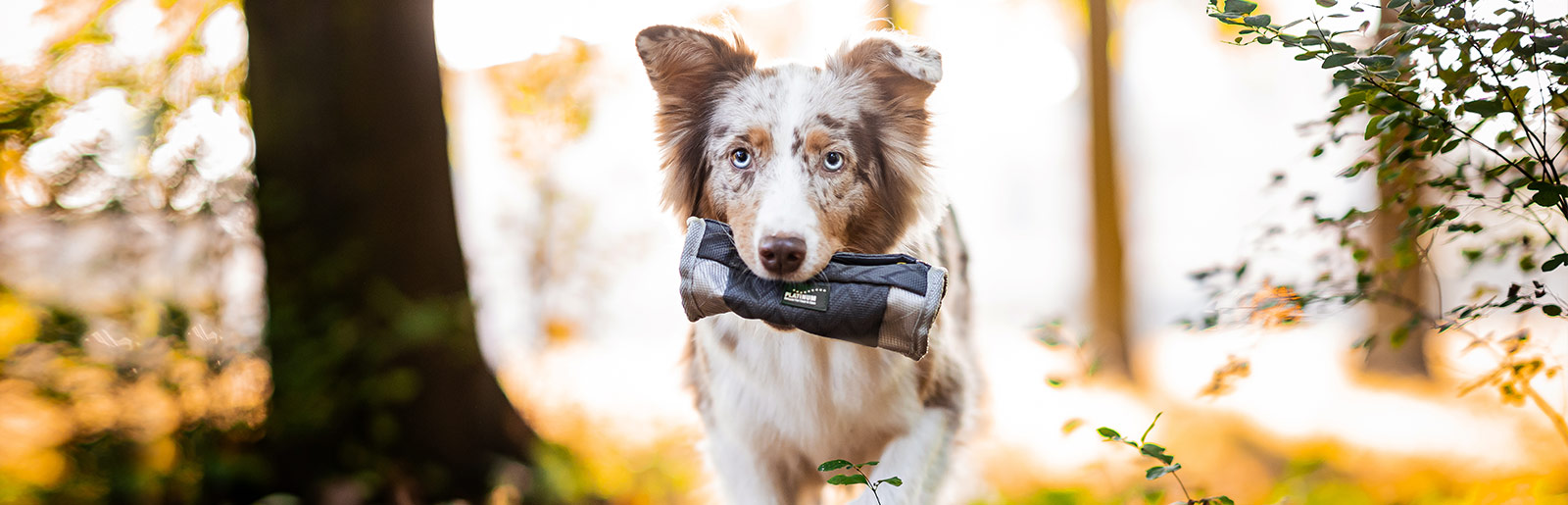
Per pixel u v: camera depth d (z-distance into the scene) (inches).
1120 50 411.5
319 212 145.3
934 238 138.9
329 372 141.7
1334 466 196.9
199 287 136.6
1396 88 80.4
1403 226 95.1
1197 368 418.9
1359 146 110.5
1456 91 80.2
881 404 119.2
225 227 139.6
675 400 265.9
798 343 117.3
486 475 156.1
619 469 180.1
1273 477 205.8
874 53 115.9
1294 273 106.3
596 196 307.9
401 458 149.8
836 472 127.5
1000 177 892.6
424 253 152.6
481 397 161.0
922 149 122.3
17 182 132.5
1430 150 83.7
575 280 313.9
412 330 138.5
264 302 146.1
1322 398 329.7
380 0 146.8
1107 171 397.4
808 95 112.8
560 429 211.6
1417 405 309.6
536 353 249.9
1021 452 217.8
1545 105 81.7
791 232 99.3
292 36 144.6
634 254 313.6
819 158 111.1
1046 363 369.7
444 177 157.2
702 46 119.0
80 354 125.8
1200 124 775.1
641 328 388.8
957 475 130.2
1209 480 197.8
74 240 132.6
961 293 156.0
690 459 185.9
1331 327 442.6
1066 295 751.7
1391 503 154.9
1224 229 743.7
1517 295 85.9
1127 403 327.3
